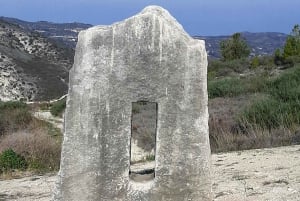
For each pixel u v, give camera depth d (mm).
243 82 24797
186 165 5980
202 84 5938
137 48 5883
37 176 11023
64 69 67375
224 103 19484
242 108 16344
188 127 5949
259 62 40219
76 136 5949
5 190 9625
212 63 42000
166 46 5887
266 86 22000
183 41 5891
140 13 5957
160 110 5934
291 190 7547
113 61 5887
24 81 57844
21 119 23828
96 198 6004
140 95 5926
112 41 5871
